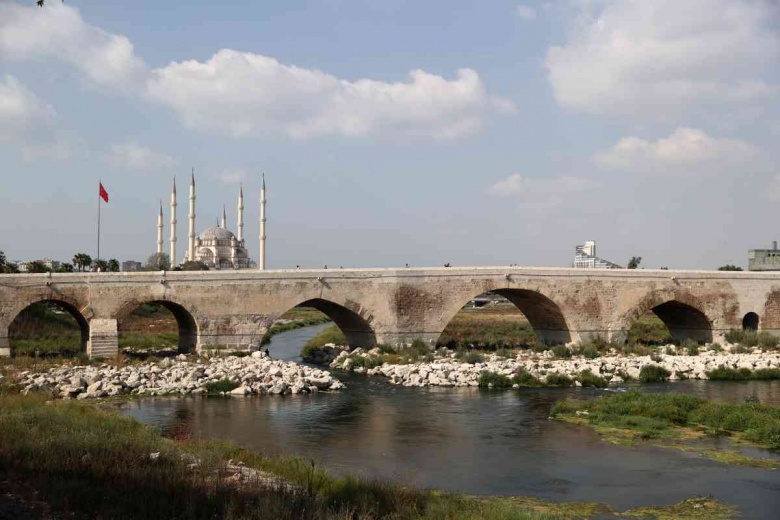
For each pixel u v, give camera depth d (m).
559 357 68.94
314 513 19.30
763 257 111.19
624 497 25.95
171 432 35.56
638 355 71.44
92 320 60.00
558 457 31.81
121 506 18.81
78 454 23.70
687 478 28.42
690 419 39.16
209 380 51.12
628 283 77.81
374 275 69.62
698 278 81.00
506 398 48.50
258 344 65.38
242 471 24.67
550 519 21.61
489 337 87.88
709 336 83.25
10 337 74.62
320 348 79.38
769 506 24.88
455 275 71.94
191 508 18.75
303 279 67.06
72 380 48.34
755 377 59.22
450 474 28.88
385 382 56.44
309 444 33.97
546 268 74.75
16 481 20.64
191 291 63.34
